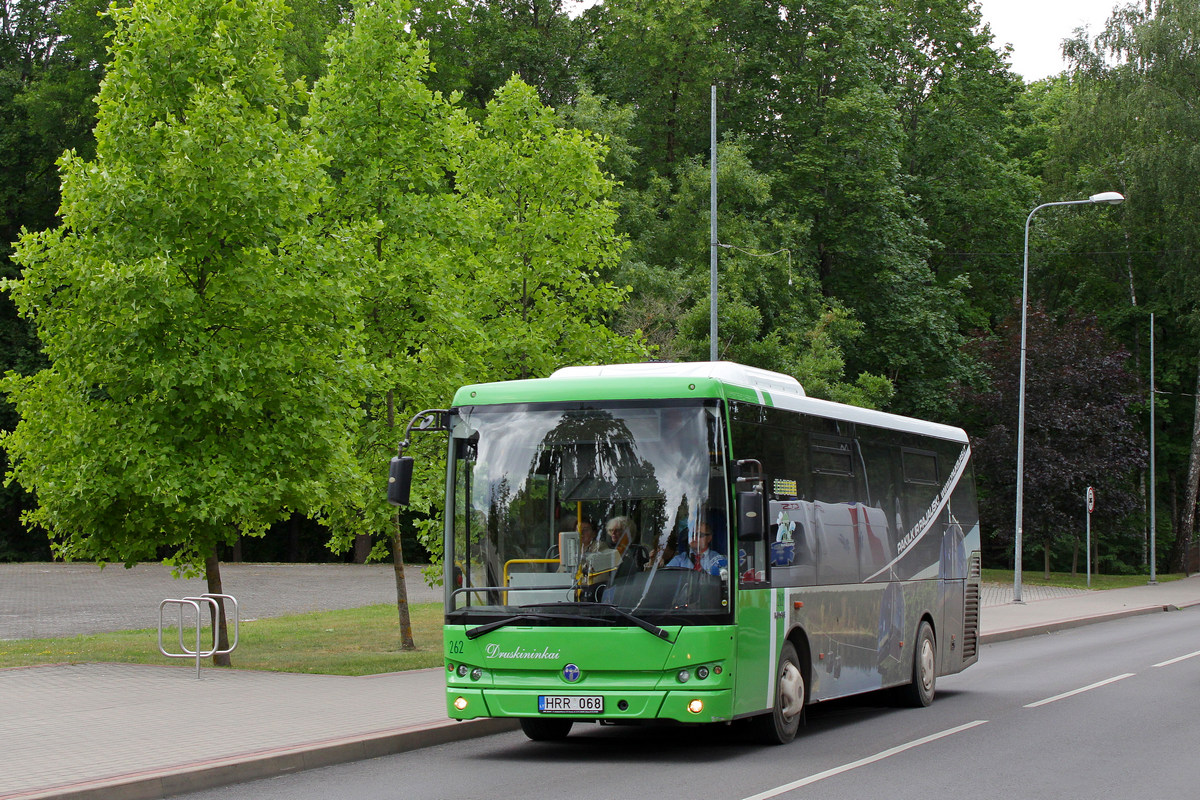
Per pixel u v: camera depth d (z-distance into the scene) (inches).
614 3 1776.6
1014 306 1980.8
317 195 696.4
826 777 394.9
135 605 1176.8
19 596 1275.8
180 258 642.8
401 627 806.5
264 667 671.1
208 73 666.2
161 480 621.0
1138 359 2346.2
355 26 792.9
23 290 648.4
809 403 521.3
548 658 427.8
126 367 636.7
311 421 660.1
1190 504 2315.5
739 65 1787.6
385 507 768.3
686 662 420.8
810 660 498.0
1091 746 464.1
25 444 668.1
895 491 609.3
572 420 448.8
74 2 1784.0
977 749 458.0
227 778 385.1
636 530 434.0
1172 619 1294.3
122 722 472.4
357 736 449.7
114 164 648.4
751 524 422.3
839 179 1808.6
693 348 1489.9
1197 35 1987.0
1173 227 1973.4
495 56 1871.3
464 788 378.6
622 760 439.5
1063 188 2172.7
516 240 859.4
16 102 1831.9
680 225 1660.9
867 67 1836.9
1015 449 1833.2
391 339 772.6
